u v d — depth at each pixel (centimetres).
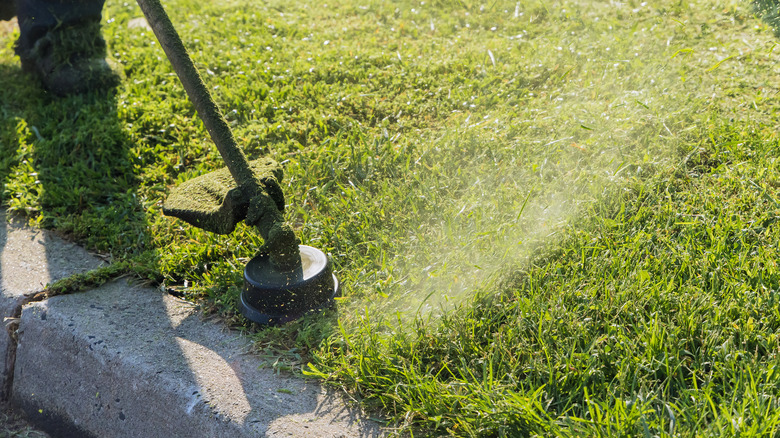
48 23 449
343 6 604
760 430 197
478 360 242
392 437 220
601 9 556
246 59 504
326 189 354
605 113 391
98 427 272
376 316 272
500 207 327
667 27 508
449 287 283
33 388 296
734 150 342
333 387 243
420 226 323
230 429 229
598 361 232
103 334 274
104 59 473
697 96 400
